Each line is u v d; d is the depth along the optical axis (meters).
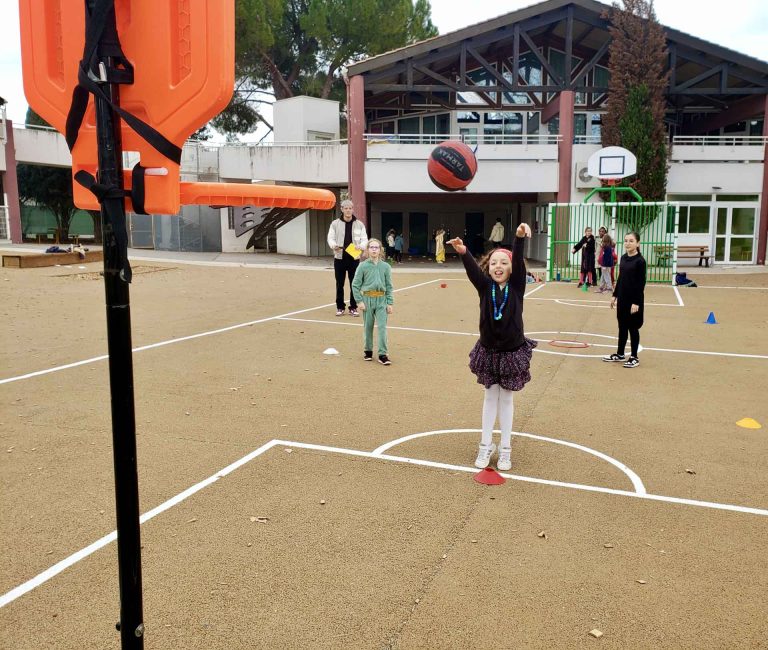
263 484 5.05
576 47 28.58
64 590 3.61
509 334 5.14
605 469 5.44
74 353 9.29
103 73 1.68
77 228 35.75
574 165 25.19
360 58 34.66
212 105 1.63
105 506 4.63
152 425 6.36
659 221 25.06
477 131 29.25
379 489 4.99
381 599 3.56
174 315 12.88
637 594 3.63
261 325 11.89
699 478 5.27
